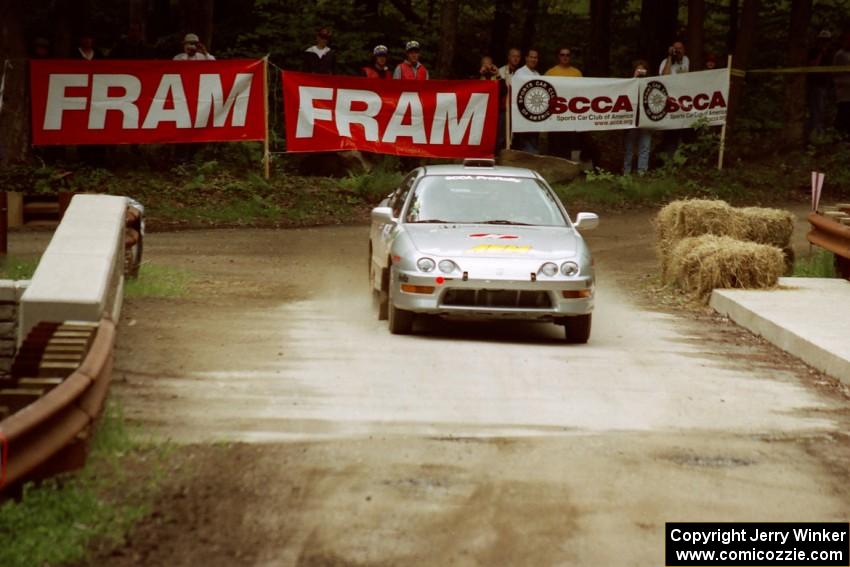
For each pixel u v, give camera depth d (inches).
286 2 3161.9
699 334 1294.3
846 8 3764.8
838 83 2938.0
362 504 658.8
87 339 816.9
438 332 1253.7
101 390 712.4
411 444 780.6
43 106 2267.5
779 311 1311.5
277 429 805.2
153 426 793.6
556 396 945.5
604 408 910.4
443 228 1256.2
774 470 754.8
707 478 732.7
